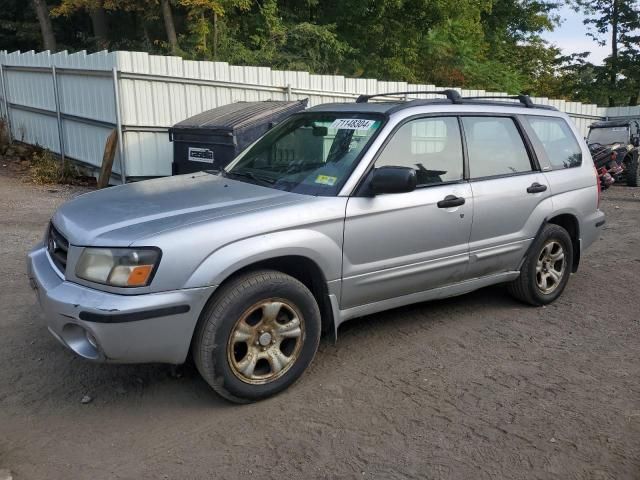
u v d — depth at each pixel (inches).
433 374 167.9
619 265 290.7
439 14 844.0
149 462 126.6
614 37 1270.9
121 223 141.6
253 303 143.8
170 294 133.0
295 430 138.9
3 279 232.7
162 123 421.4
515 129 212.7
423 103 186.9
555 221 227.0
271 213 147.9
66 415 143.8
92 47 805.2
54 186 443.5
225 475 122.8
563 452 132.9
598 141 640.4
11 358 170.7
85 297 132.3
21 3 874.8
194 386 158.1
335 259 157.6
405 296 179.9
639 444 136.6
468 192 187.6
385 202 166.4
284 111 358.3
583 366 175.6
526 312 218.4
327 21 792.9
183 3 607.2
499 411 149.1
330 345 184.5
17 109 568.1
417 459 129.3
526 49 1261.1
